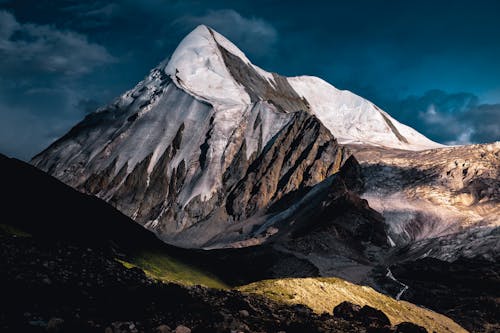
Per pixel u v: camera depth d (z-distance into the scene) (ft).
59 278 114.11
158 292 117.29
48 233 202.28
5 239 131.54
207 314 107.14
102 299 107.45
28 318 88.94
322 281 172.35
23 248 126.62
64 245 138.10
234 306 122.01
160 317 102.27
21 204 219.61
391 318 172.86
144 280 129.80
